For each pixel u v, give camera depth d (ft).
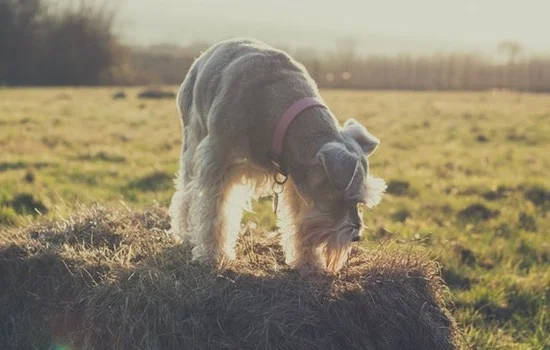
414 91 56.39
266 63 6.06
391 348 5.59
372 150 5.71
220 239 6.15
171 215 6.73
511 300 7.75
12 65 55.06
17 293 5.99
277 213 6.38
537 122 25.91
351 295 5.61
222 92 6.07
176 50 63.41
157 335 5.31
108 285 5.58
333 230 5.50
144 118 24.48
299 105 5.81
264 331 5.29
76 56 56.59
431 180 14.08
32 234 6.64
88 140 18.29
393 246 6.55
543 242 9.61
